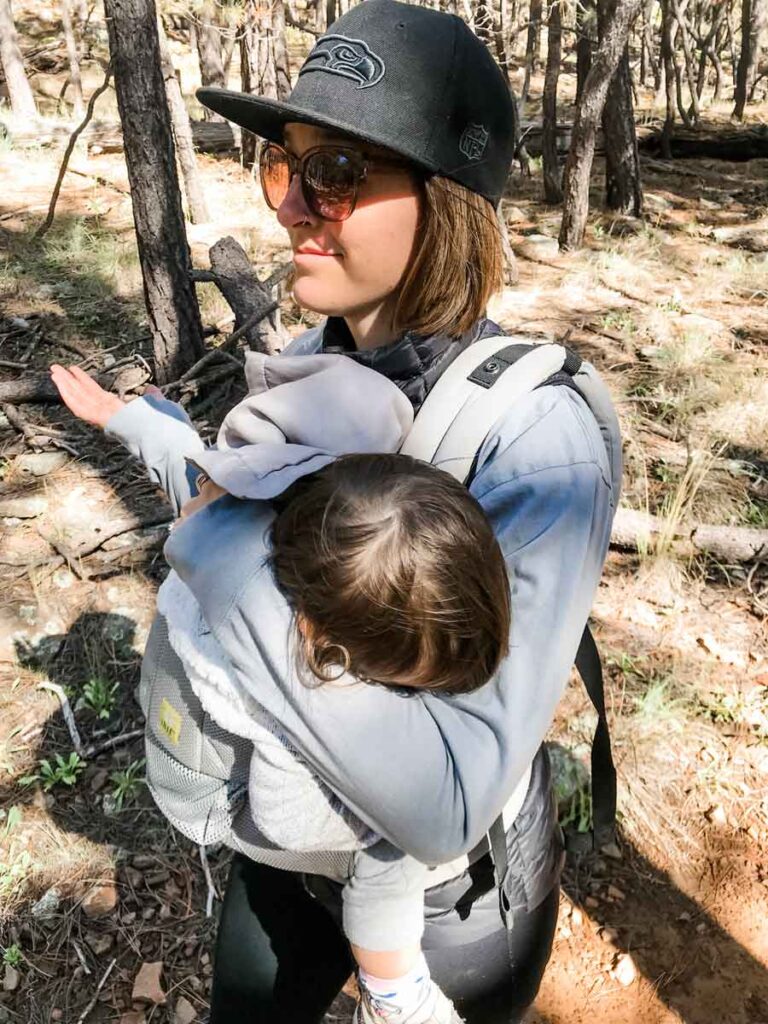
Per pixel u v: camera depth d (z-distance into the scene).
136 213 4.45
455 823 0.94
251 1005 1.39
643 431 4.49
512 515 1.00
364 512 0.88
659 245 7.28
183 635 1.03
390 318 1.13
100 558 3.60
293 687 0.91
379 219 1.04
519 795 1.20
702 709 3.01
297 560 0.89
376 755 0.91
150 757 1.19
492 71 1.03
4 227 7.23
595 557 1.03
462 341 1.11
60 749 2.88
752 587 3.52
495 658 0.93
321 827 1.01
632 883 2.56
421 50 0.98
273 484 0.94
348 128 0.97
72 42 10.86
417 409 1.12
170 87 7.18
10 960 2.34
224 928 1.41
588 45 7.69
